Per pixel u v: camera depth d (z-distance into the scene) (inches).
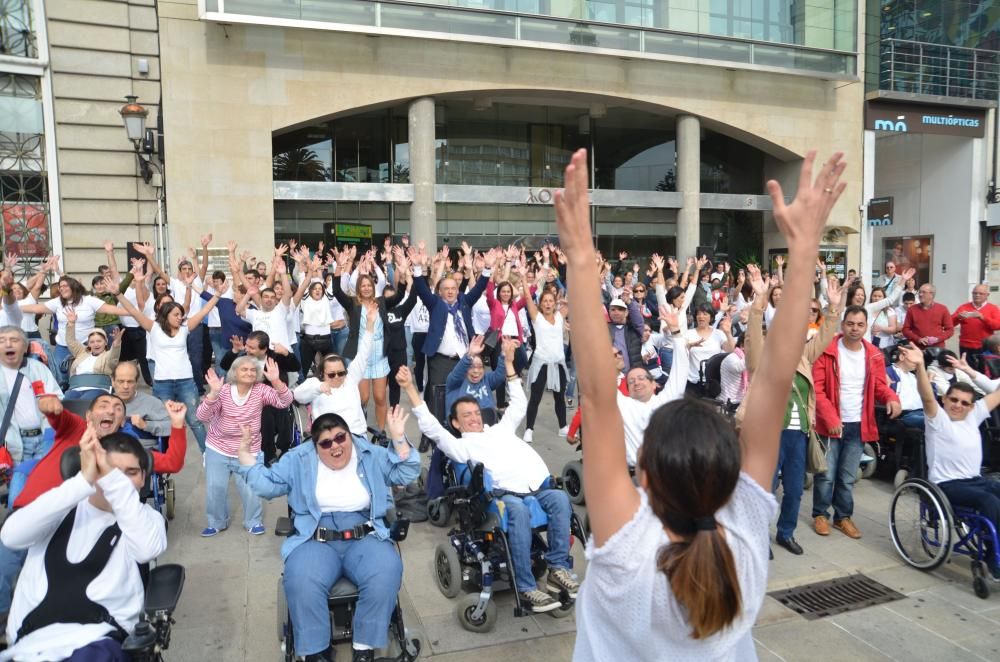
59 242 601.3
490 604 162.7
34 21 583.8
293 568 139.9
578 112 842.8
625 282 520.1
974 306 389.4
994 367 292.4
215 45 643.5
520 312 383.2
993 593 187.2
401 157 797.2
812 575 196.7
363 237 764.6
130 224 624.4
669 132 922.1
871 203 868.6
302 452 157.6
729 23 790.5
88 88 603.2
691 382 290.0
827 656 156.4
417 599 180.4
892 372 275.1
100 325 378.6
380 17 669.3
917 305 384.5
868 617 174.1
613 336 336.8
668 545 54.6
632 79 780.6
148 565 129.3
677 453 53.6
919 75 874.8
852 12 842.8
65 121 596.4
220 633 162.1
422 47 706.8
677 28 767.7
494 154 847.7
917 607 179.5
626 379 233.6
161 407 220.2
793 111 848.9
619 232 884.6
